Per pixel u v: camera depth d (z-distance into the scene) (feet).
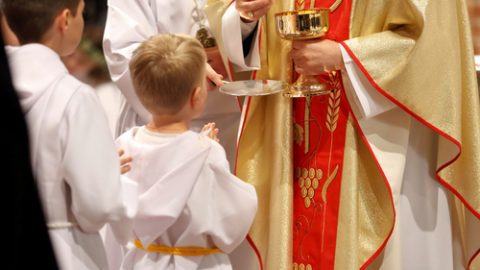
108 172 12.24
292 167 16.34
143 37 17.31
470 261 16.76
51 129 11.94
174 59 13.28
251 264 17.19
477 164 15.80
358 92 15.23
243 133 16.42
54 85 12.13
